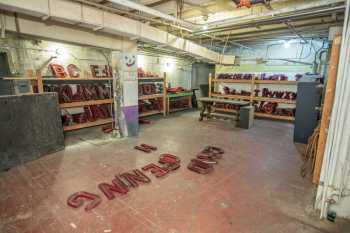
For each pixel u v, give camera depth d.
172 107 7.56
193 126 5.38
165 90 6.63
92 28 3.29
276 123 5.83
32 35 2.97
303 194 2.31
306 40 5.98
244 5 2.71
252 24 3.48
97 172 2.78
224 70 7.87
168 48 4.95
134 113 4.43
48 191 2.31
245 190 2.38
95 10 3.01
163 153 3.48
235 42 6.53
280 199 2.21
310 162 2.98
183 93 7.54
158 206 2.07
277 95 6.28
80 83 5.06
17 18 2.78
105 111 5.32
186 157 3.32
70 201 2.09
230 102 5.57
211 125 5.50
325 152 1.87
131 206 2.07
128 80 4.21
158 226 1.80
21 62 4.30
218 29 3.83
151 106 6.55
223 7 3.35
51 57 4.66
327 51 5.54
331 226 1.82
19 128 2.93
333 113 1.79
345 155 1.78
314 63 5.99
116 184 2.44
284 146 3.88
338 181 1.84
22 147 2.99
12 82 3.88
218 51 7.81
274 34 5.30
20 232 1.71
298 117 4.02
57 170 2.82
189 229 1.77
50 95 3.36
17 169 2.84
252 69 7.22
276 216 1.95
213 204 2.12
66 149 3.63
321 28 4.59
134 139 4.24
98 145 3.86
